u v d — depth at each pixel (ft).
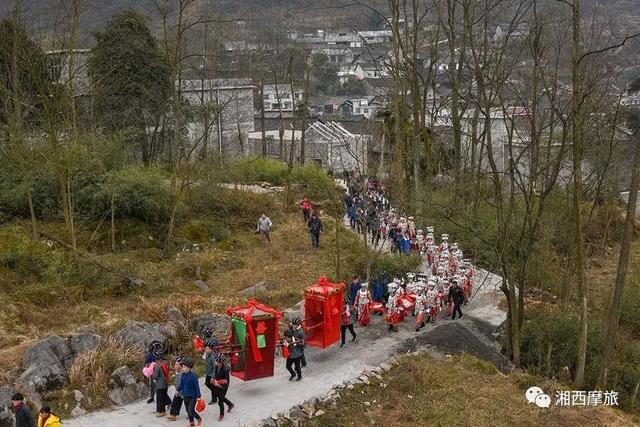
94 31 127.95
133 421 51.52
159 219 102.73
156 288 81.05
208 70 160.56
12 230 87.56
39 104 103.96
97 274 80.38
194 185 113.39
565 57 99.30
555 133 126.52
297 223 114.73
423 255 99.25
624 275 67.62
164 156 135.64
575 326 77.30
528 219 81.97
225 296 80.38
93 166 98.02
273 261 96.02
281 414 53.42
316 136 189.88
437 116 145.38
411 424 55.88
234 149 189.47
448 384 62.64
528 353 75.92
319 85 337.11
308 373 62.39
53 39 92.84
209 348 53.47
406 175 121.08
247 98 194.29
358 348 68.95
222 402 52.21
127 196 97.35
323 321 65.72
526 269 76.95
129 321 64.08
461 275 85.76
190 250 98.73
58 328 66.90
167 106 132.05
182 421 51.62
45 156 93.25
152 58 126.72
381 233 104.47
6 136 96.78
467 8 102.99
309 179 137.28
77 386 54.70
